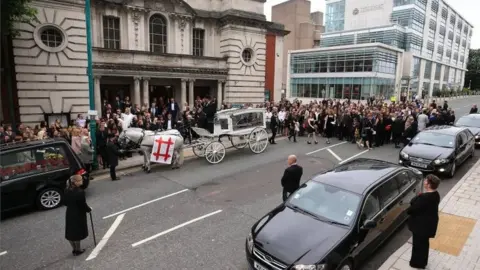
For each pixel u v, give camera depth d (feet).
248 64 95.81
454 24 245.04
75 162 33.12
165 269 20.97
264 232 20.12
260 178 39.99
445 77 248.32
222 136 49.24
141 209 30.71
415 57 187.93
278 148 57.36
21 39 58.08
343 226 19.66
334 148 57.26
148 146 42.88
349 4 205.16
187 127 60.23
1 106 56.49
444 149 39.27
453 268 20.53
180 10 85.46
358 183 22.54
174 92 89.92
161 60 79.46
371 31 181.47
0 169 28.94
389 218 22.66
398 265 20.74
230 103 85.66
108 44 76.84
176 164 44.96
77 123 51.80
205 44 93.04
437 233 25.13
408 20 179.73
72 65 63.82
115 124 48.11
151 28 82.94
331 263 17.44
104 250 23.49
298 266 17.12
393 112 65.62
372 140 56.65
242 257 22.27
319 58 169.37
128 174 42.39
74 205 22.17
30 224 28.19
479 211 29.12
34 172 30.71
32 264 21.95
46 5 59.72
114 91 79.87
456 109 129.08
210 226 27.02
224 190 35.78
